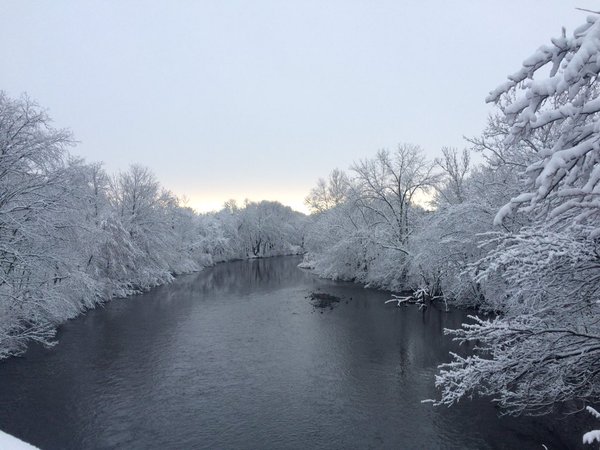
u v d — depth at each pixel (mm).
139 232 41438
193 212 83000
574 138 5027
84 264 30031
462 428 11172
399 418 11914
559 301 7613
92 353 18062
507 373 8039
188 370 15961
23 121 17672
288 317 24688
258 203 97375
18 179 18016
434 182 34688
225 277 48344
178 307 28453
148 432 11422
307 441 10844
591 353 7254
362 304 28078
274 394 13711
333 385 14344
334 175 55344
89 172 23672
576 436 10258
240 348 18641
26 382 14875
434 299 27500
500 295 14797
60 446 10766
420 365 15953
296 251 96562
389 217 37531
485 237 19188
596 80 4961
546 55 4672
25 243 17969
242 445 10719
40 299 18188
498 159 18609
